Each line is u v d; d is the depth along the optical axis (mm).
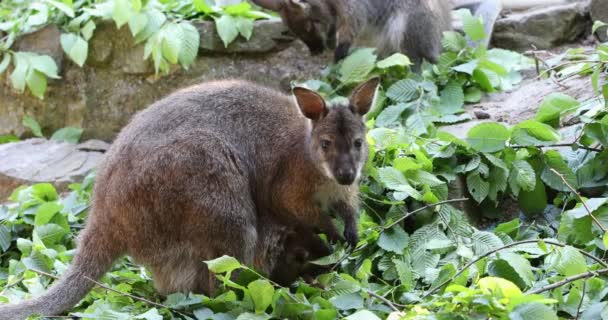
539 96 13188
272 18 15711
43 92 15062
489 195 11430
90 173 13398
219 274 9703
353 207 10508
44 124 15609
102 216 9875
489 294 8547
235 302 9477
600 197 11344
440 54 15102
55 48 15234
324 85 14406
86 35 15039
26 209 12156
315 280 10461
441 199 11148
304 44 15695
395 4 15586
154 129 9812
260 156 10281
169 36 14594
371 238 10734
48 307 9570
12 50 15375
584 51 13180
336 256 10328
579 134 11750
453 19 16359
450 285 9273
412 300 9672
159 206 9609
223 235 9680
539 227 11336
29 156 14383
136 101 15312
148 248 9773
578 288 9414
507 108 13250
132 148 9773
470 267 10086
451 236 10773
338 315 9430
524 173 11289
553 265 9523
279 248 10531
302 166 10172
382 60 15109
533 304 8414
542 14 15445
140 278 10641
